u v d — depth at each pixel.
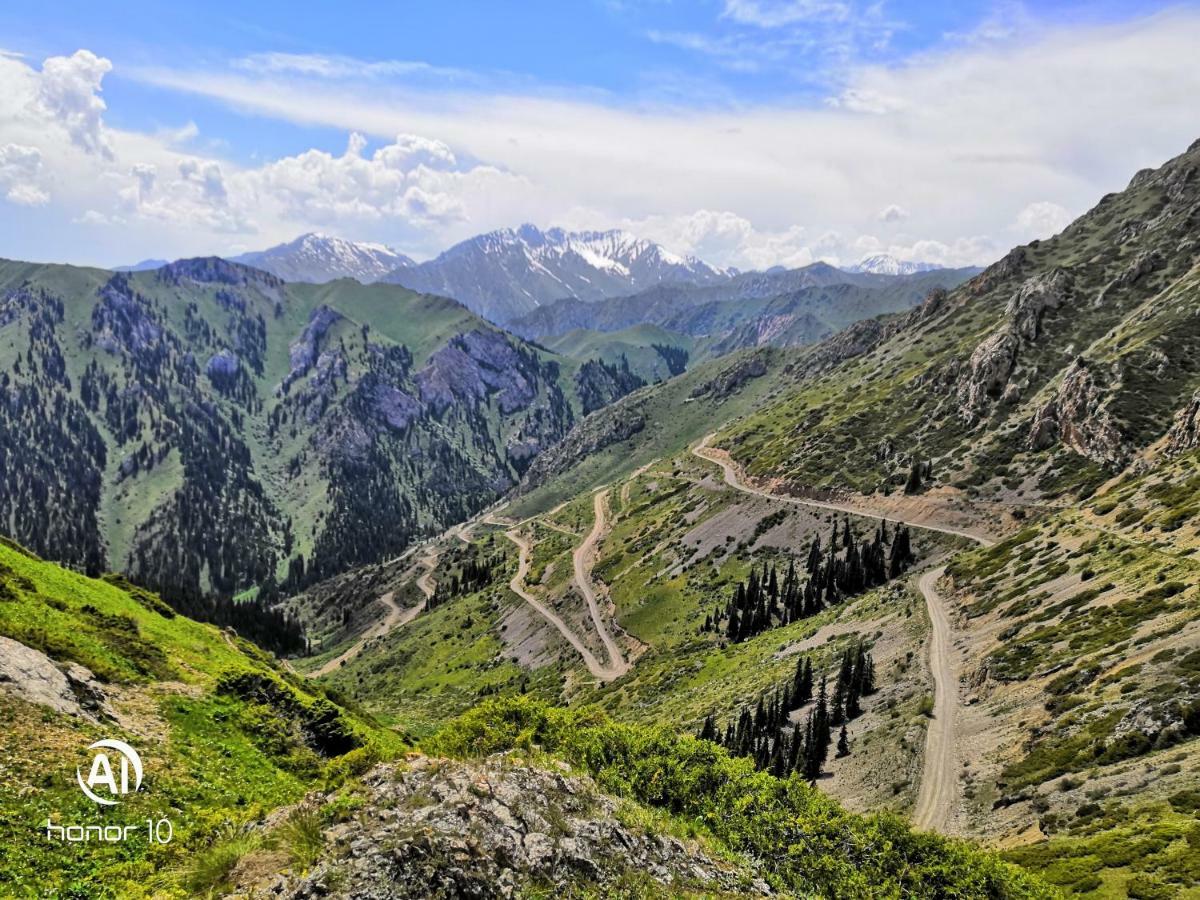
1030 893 31.05
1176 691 47.03
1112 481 116.81
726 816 29.83
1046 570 84.25
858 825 33.06
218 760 32.69
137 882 18.59
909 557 125.56
